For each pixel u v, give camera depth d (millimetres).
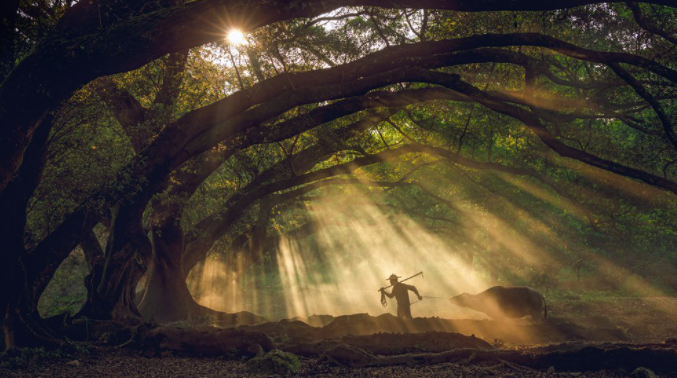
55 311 18484
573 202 20391
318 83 12562
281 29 13219
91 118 13219
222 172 20453
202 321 16062
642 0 11211
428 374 8977
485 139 21078
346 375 8969
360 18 15555
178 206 15344
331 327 12703
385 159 17750
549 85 20938
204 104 15695
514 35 12055
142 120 15016
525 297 16062
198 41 9805
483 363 9914
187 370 9539
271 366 9266
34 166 11344
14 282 11164
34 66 9633
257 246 23406
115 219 13297
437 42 12242
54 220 13734
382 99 13898
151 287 16453
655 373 9047
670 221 21484
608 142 18969
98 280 13805
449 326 13750
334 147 17484
